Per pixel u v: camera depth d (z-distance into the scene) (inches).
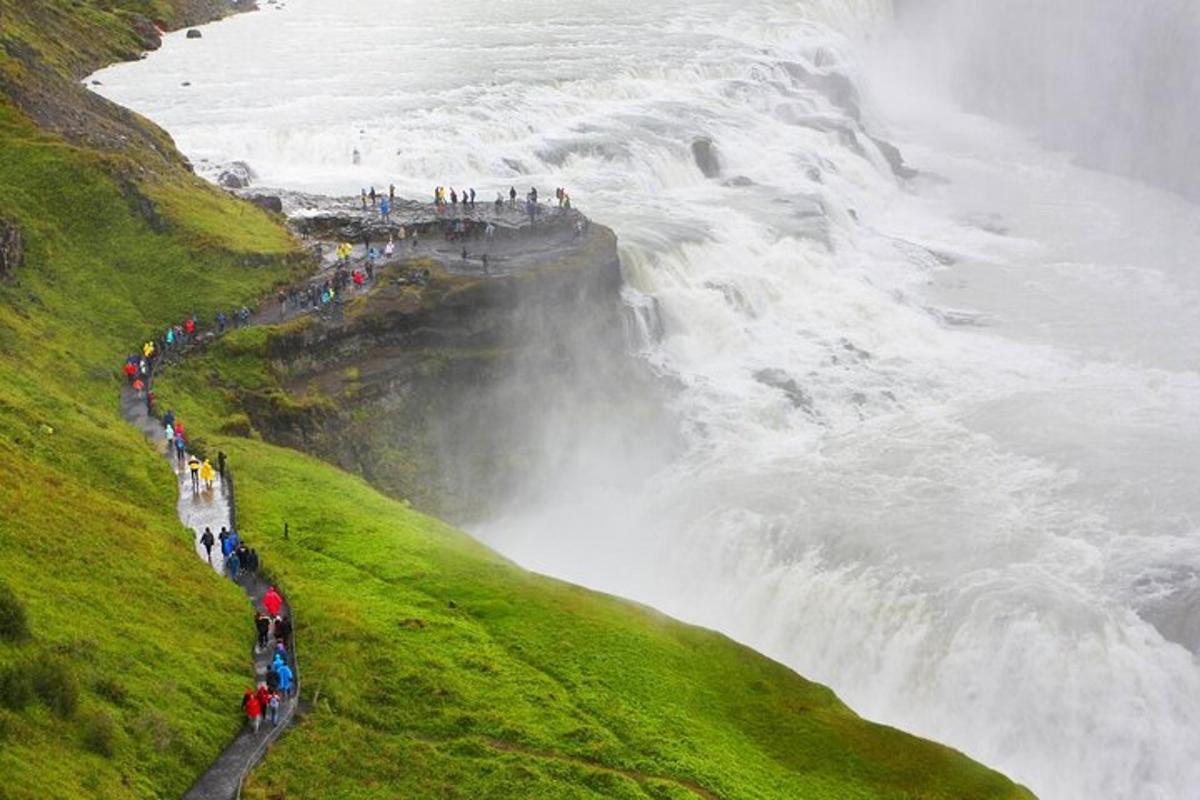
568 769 2282.2
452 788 2219.5
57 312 3905.0
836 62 7800.2
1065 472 4001.0
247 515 3125.0
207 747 2204.7
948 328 5088.6
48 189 4355.3
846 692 3459.6
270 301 4160.9
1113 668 3189.0
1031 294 5418.3
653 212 5300.2
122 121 5182.1
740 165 6033.5
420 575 2962.6
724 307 4790.8
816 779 2423.7
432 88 6422.2
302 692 2412.6
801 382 4603.8
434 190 5265.8
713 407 4466.0
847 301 5064.0
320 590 2802.7
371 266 4279.0
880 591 3506.4
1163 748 3127.5
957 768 2498.8
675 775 2306.8
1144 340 4953.3
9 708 2000.5
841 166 6368.1
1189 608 3324.3
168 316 4050.2
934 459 4143.7
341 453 3897.6
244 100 6240.2
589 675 2613.2
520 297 4259.4
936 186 6894.7
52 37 6722.4
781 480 4087.1
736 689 2704.2
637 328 4606.3
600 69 6820.9
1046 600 3356.3
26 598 2315.5
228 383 3818.9
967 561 3572.8
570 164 5733.3
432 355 4143.7
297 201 4997.5
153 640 2394.2
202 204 4591.5
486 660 2600.9
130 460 3235.7
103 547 2657.5
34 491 2765.7
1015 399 4495.6
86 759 2001.7
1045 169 7362.2
